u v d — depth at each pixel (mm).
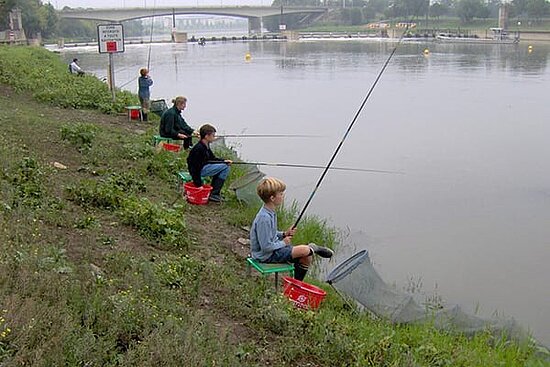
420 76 36469
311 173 14039
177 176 10469
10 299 4293
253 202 9688
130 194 8883
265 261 6531
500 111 23328
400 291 7441
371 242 9875
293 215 10000
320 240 9375
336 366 4965
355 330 5656
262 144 17297
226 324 5383
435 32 66750
